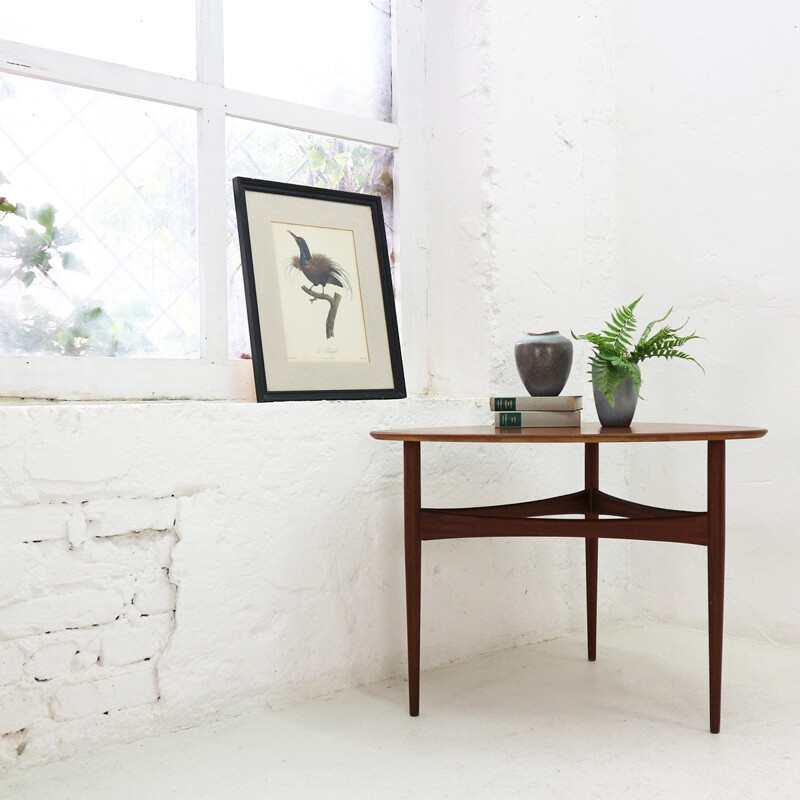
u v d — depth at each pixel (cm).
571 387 242
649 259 246
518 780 144
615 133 254
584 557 243
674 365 239
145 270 196
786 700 180
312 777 146
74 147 186
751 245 224
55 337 183
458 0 234
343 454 194
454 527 173
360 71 236
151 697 164
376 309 221
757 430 162
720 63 230
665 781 143
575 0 247
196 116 204
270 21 218
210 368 201
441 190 239
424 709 179
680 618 242
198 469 171
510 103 231
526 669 205
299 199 213
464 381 233
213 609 172
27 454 150
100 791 141
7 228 177
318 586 189
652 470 246
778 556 220
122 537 161
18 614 149
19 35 178
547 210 238
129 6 194
